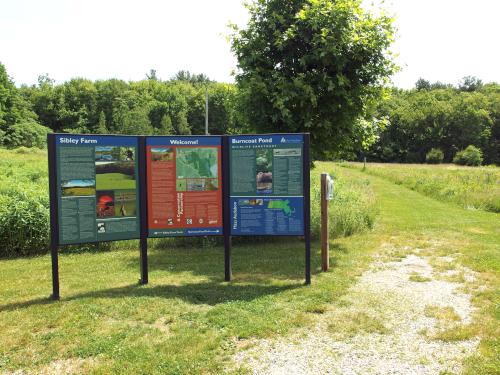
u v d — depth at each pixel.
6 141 59.34
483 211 14.52
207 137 6.39
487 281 6.38
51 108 84.69
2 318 5.04
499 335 4.44
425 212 14.29
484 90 96.25
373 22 8.69
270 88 8.51
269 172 6.37
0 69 63.00
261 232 6.45
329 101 8.69
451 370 3.79
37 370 3.88
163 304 5.42
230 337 4.48
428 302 5.48
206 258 8.05
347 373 3.77
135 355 4.08
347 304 5.41
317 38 8.29
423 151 73.56
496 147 73.38
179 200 6.39
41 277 6.99
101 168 6.01
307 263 6.29
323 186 7.02
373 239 9.67
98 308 5.30
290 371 3.81
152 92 91.94
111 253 8.62
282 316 4.99
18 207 8.82
